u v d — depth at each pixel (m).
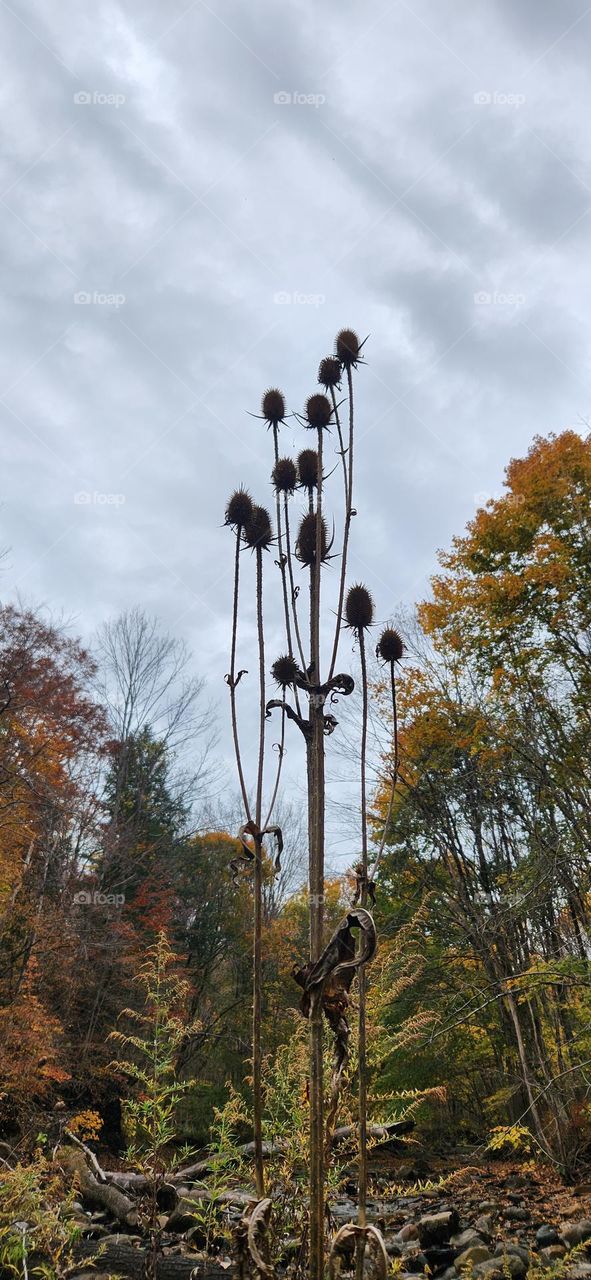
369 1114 5.20
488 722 16.22
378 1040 5.34
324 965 2.51
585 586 15.22
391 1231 9.06
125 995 20.45
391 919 17.16
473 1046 18.38
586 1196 11.23
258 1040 2.58
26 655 18.23
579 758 15.02
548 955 14.98
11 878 17.69
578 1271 6.83
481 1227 9.20
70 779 19.84
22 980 17.11
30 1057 15.45
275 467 3.04
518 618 15.46
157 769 27.67
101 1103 19.23
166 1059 4.97
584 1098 14.82
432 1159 15.27
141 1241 7.28
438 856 18.50
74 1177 5.00
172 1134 4.81
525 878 15.78
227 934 27.66
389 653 2.94
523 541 15.79
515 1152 16.05
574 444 15.72
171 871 25.94
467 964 17.42
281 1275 3.57
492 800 16.72
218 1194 4.54
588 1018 14.52
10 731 18.42
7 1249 4.32
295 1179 4.20
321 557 2.93
